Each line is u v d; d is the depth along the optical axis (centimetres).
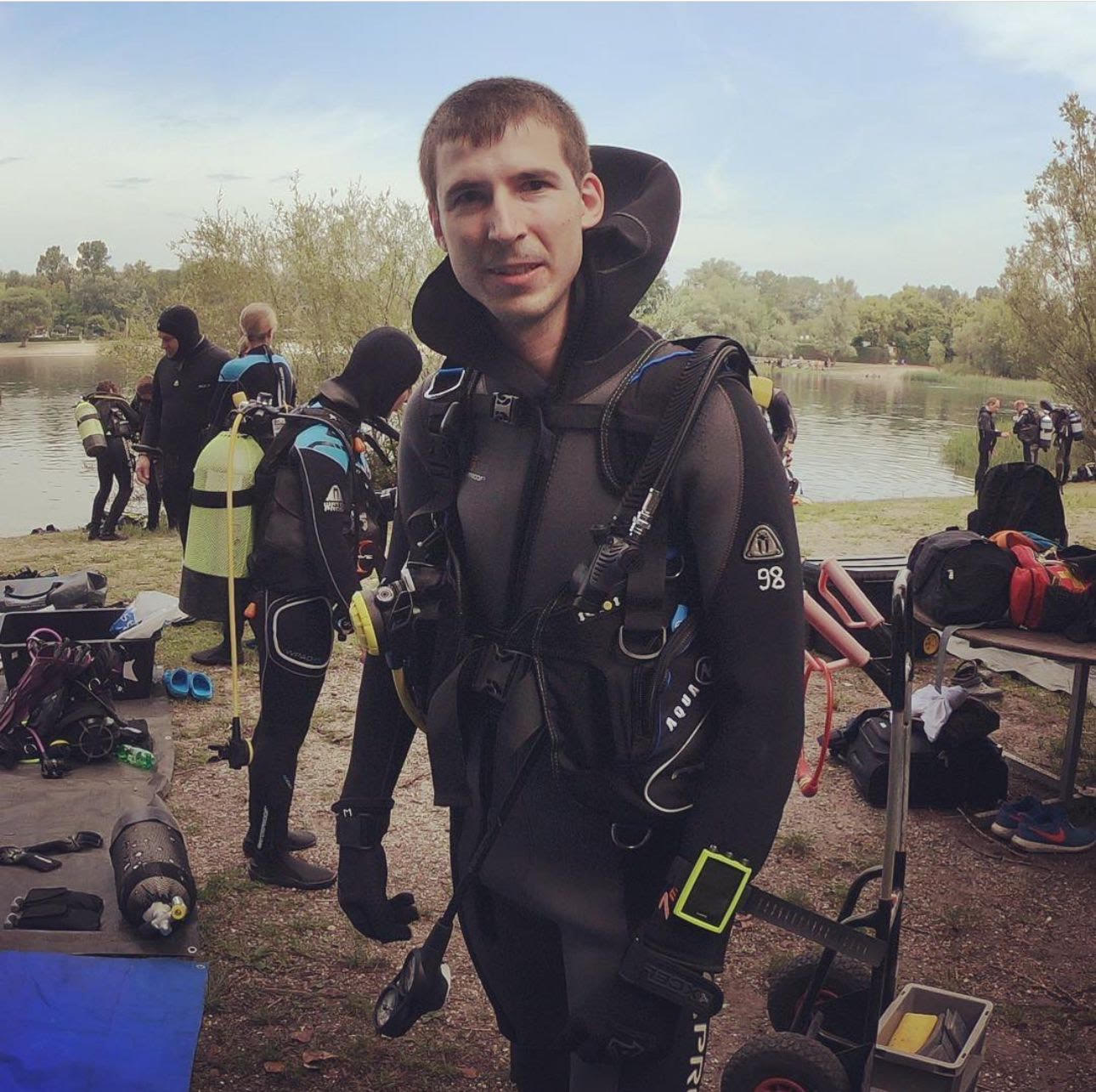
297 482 370
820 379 11875
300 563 369
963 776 467
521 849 149
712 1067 303
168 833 379
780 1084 219
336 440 373
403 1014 159
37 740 489
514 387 145
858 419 5444
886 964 218
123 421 1170
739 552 137
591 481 142
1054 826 435
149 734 517
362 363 383
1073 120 2369
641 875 147
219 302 1600
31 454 2792
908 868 419
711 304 16562
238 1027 315
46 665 497
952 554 457
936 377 12588
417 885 401
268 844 389
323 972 345
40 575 828
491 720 148
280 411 381
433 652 160
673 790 140
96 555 1054
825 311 18888
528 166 136
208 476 380
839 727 554
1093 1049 313
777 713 137
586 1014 145
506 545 147
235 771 503
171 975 334
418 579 155
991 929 376
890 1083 244
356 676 647
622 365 144
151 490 1235
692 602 142
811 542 1198
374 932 175
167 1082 287
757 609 137
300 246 1501
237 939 359
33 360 12275
